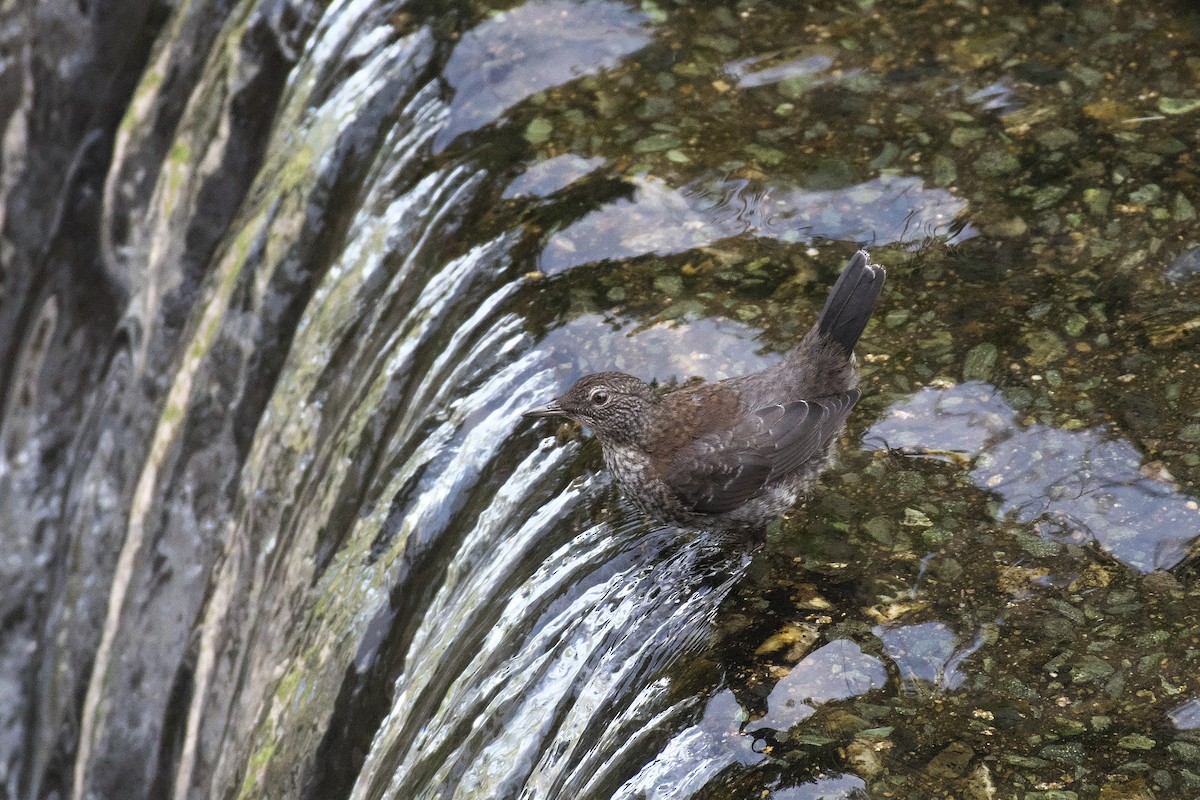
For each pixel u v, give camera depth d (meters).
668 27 13.64
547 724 7.65
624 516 8.74
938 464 8.66
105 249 16.11
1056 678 7.07
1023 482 8.45
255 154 14.74
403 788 8.36
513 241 11.07
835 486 8.61
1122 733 6.70
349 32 14.16
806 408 8.27
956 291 10.17
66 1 16.72
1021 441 8.75
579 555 8.52
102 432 15.73
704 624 7.73
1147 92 12.16
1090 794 6.37
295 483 11.73
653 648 7.70
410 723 8.76
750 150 11.91
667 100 12.64
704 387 8.63
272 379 12.91
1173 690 6.93
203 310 14.09
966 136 11.84
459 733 8.12
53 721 15.21
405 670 9.17
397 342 11.03
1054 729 6.77
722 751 6.82
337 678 9.62
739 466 8.02
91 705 14.25
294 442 11.92
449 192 11.88
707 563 8.26
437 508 9.54
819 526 8.35
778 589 7.91
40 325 16.75
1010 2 13.55
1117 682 7.00
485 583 8.84
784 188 11.40
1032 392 9.14
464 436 9.69
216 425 13.54
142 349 15.45
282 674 10.34
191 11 15.93
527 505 9.05
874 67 12.86
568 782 7.23
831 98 12.50
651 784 6.74
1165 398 8.94
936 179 11.38
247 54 14.98
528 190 11.65
